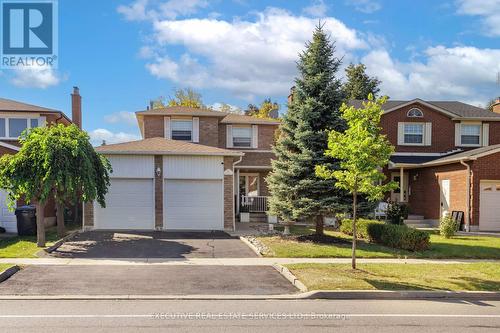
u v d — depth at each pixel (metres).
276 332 6.86
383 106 28.03
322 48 17.31
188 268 12.16
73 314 7.84
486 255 14.59
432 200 25.33
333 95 17.08
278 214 17.94
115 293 9.47
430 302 9.20
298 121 17.33
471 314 8.18
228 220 20.58
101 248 15.19
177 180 20.38
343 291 9.60
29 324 7.15
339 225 21.78
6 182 15.18
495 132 27.86
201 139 27.69
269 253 14.40
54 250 14.71
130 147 20.36
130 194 20.11
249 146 28.84
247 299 9.26
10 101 25.56
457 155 23.89
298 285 10.33
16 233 20.03
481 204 21.80
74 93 29.69
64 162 15.37
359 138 11.44
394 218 22.12
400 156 27.19
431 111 27.52
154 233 18.98
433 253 14.85
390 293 9.64
